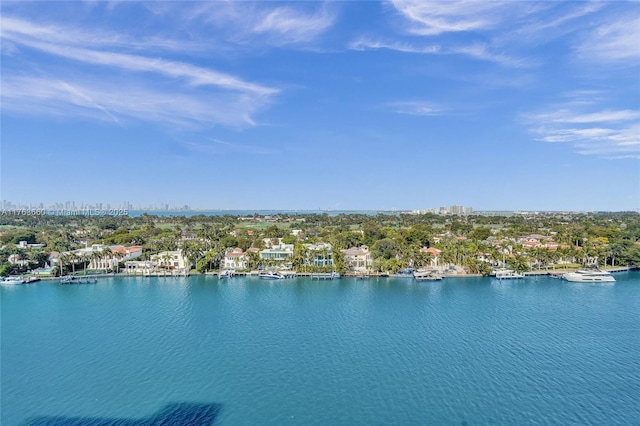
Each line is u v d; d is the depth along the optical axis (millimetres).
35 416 67000
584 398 70375
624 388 73625
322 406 69000
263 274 180250
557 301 135250
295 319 115562
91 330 107688
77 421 65500
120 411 68188
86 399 72000
